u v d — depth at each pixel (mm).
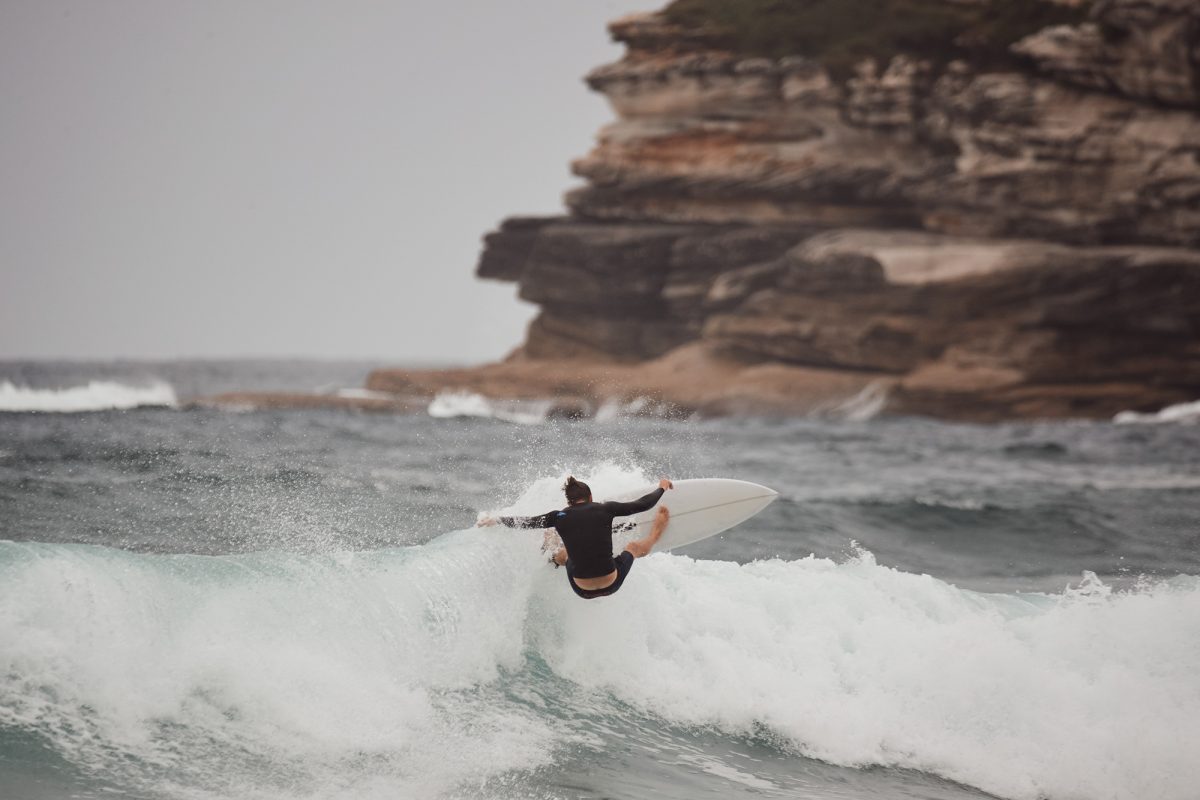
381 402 147875
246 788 18734
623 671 25234
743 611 27312
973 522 50656
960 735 24328
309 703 21156
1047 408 157750
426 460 63656
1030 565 42156
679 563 29625
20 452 55281
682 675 25281
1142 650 27000
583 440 84688
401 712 21828
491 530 27234
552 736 22469
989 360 160500
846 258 167875
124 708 19844
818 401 165750
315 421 107125
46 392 130250
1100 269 154875
